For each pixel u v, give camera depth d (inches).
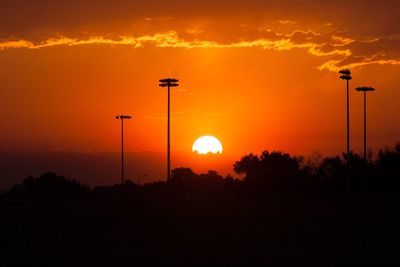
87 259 3850.9
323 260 3772.1
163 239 4906.5
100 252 4165.8
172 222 6678.2
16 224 6540.4
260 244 4576.8
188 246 4461.1
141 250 4244.6
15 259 3873.0
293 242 4690.0
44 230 5802.2
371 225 6161.4
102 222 6742.1
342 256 3909.9
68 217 7440.9
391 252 4092.0
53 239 4997.5
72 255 4023.1
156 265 3654.0
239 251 4170.8
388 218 7111.2
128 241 4805.6
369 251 4131.4
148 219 7111.2
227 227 6003.9
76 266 3624.5
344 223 6417.3
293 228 5846.5
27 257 3961.6
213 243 4640.8
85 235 5280.5
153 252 4124.0
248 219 7052.2
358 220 6811.0
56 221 6889.8
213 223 6501.0
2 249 4392.2
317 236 5118.1
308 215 7642.7
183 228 5925.2
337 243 4621.1
